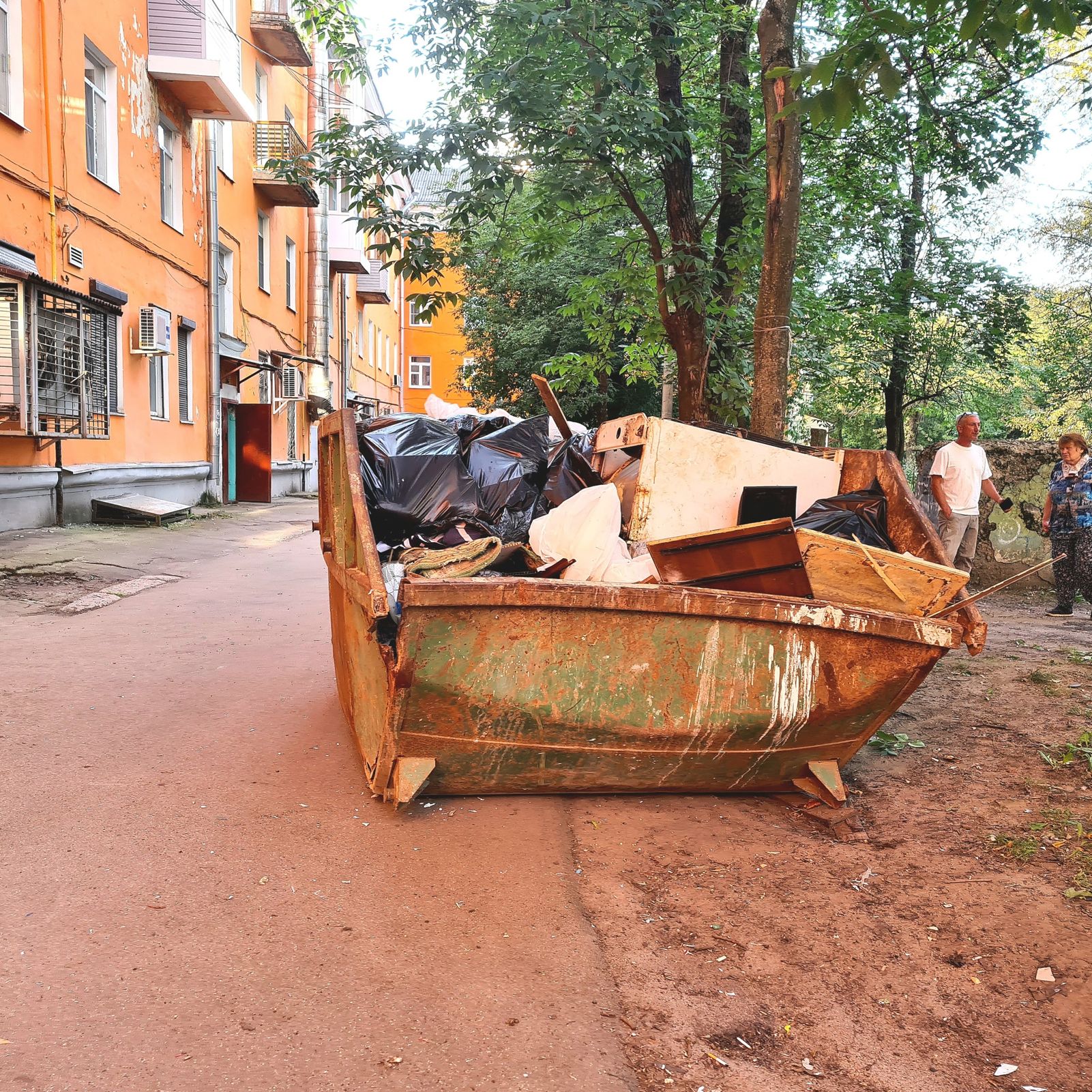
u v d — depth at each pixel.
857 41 3.44
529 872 3.21
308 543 13.55
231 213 20.23
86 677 5.63
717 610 3.44
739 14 9.83
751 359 11.12
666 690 3.53
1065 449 8.23
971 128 10.93
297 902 2.96
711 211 10.57
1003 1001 2.52
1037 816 3.73
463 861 3.28
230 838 3.41
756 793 3.98
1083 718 5.05
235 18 20.02
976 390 21.14
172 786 3.92
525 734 3.54
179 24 15.38
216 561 10.98
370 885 3.08
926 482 9.97
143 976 2.52
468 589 3.23
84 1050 2.20
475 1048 2.28
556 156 8.70
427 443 4.70
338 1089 2.11
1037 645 6.93
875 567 3.72
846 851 3.47
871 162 12.69
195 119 17.62
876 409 24.78
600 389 24.72
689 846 3.48
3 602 7.72
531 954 2.71
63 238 12.31
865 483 4.52
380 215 9.73
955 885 3.16
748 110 10.44
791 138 6.28
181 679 5.68
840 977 2.64
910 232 16.81
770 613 3.47
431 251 9.83
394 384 48.91
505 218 11.38
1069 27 3.21
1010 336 17.58
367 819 3.62
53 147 12.06
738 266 9.88
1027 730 4.89
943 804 3.91
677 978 2.62
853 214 13.30
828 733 3.73
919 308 17.41
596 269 21.11
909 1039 2.37
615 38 8.85
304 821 3.59
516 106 8.41
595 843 3.48
